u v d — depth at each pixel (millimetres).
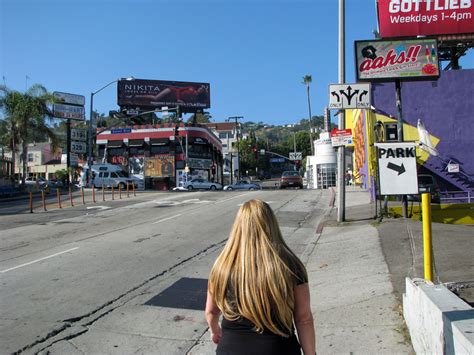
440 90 22391
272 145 138625
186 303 7090
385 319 5742
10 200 31203
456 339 3219
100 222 17000
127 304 7047
